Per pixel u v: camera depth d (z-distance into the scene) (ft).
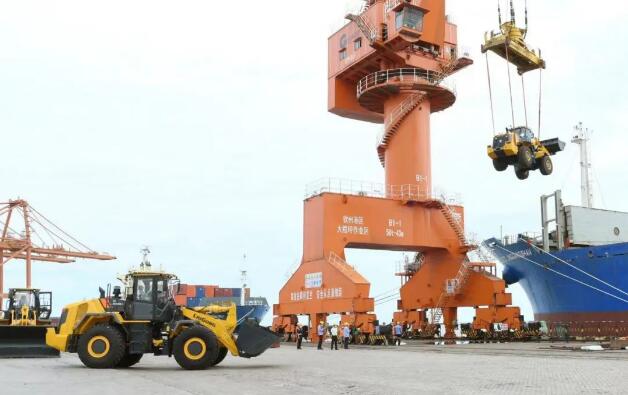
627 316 114.21
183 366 58.23
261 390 39.22
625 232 140.46
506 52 102.22
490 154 98.17
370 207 140.97
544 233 132.46
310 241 141.38
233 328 63.41
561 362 63.36
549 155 101.60
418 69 151.12
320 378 47.98
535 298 143.43
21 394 37.14
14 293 99.09
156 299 62.80
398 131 151.74
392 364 64.75
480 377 47.37
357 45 156.76
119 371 56.49
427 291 156.04
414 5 140.97
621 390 36.96
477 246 145.69
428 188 148.97
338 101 164.76
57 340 63.87
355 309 121.90
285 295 149.89
